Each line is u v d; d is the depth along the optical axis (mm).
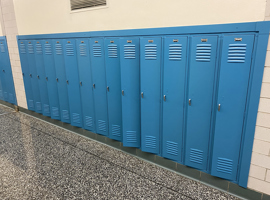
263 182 2020
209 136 2279
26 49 4078
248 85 1933
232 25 1913
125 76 2711
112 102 3039
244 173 2102
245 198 2168
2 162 2834
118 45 2746
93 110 3359
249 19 1848
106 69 2934
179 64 2293
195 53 2148
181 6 2201
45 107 4176
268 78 1811
